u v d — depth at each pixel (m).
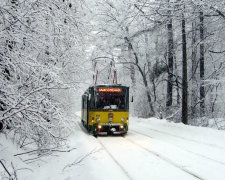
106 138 19.14
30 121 8.61
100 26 35.53
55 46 11.19
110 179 8.91
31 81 8.59
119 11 35.09
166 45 32.84
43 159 10.66
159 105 33.75
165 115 33.16
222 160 11.48
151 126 26.42
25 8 8.64
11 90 8.20
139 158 12.08
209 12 23.22
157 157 12.23
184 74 26.55
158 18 25.92
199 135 19.17
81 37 12.48
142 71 35.84
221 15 22.39
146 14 26.55
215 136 18.50
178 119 31.69
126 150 14.10
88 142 16.78
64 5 10.83
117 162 11.30
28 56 8.53
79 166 10.36
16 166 8.48
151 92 37.44
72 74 14.82
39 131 9.70
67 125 9.77
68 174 9.34
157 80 36.22
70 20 11.16
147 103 37.44
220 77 26.56
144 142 16.81
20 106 8.06
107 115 20.53
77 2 12.38
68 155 12.20
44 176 8.84
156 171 9.84
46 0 9.47
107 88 20.83
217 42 28.33
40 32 9.22
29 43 9.16
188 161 11.35
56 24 9.85
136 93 38.44
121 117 20.66
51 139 10.21
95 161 11.39
